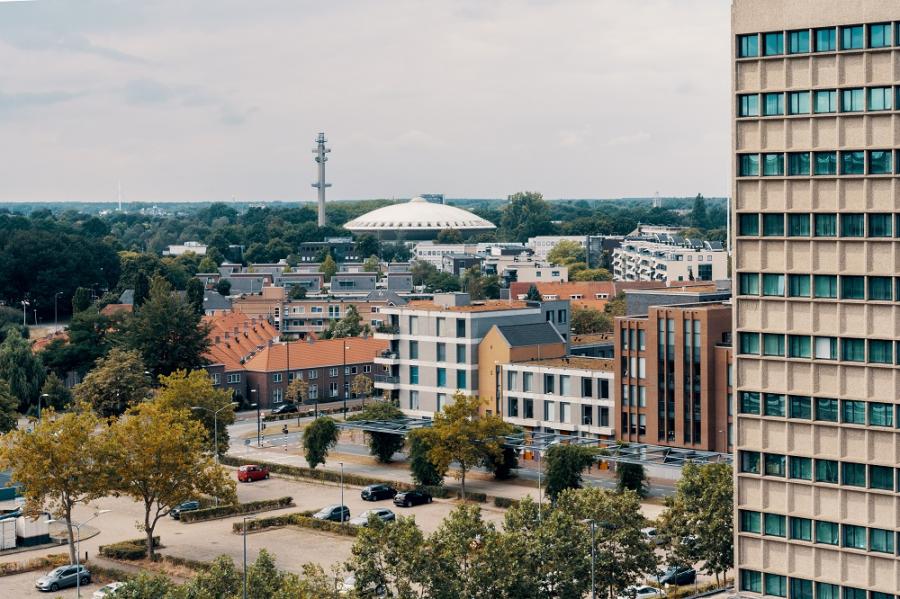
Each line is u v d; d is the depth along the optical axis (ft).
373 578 404.98
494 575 408.05
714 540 461.78
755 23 409.28
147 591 389.80
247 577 401.08
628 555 440.04
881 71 390.63
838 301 400.67
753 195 414.82
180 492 536.83
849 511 400.67
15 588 497.05
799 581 410.31
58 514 532.73
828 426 402.72
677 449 636.48
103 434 542.98
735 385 419.95
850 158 397.39
